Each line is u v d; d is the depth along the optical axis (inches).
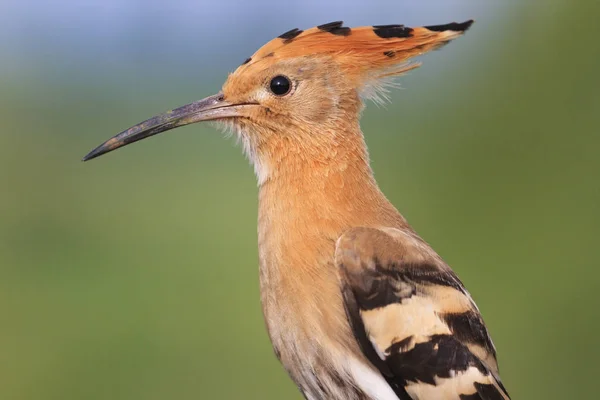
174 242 573.9
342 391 258.7
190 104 305.4
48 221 579.8
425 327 255.3
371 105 392.2
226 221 609.6
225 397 472.4
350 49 289.4
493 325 485.4
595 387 456.8
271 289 270.8
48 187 630.5
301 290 262.8
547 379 466.3
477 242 512.4
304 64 288.0
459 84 573.0
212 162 713.6
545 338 470.9
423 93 595.5
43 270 535.8
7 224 581.3
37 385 466.3
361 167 284.8
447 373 253.0
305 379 264.1
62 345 484.4
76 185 635.5
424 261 264.5
